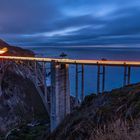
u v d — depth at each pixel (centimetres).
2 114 7950
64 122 2294
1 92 8431
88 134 1151
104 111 1278
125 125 698
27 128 6247
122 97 1392
